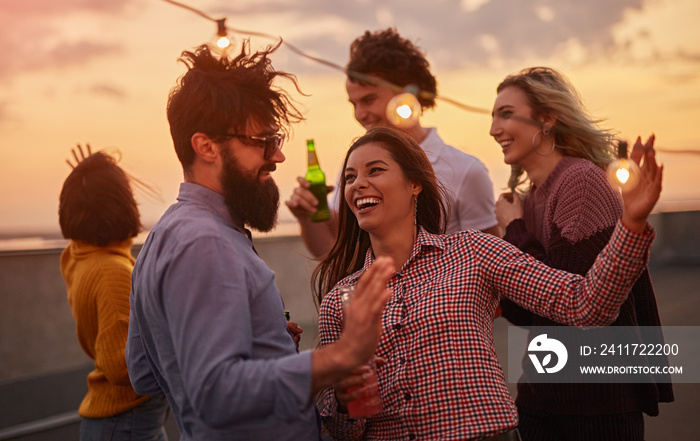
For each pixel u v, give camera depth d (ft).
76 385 19.94
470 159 9.78
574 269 7.04
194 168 5.25
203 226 4.81
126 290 7.65
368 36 10.23
